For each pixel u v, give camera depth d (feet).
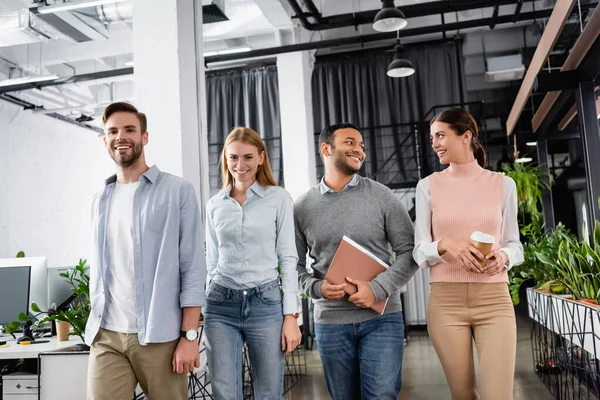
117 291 6.29
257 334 6.52
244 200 6.89
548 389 12.72
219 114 30.04
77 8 17.02
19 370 9.47
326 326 6.75
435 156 28.30
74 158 31.48
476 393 6.30
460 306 6.12
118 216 6.41
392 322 6.66
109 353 6.26
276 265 6.83
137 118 6.53
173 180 6.53
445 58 29.09
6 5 21.84
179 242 6.44
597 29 10.81
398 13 17.03
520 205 23.21
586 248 10.03
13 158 27.27
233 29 25.13
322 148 7.17
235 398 6.51
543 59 14.46
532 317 13.73
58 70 28.84
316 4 24.95
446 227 6.33
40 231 28.58
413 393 13.65
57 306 10.82
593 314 8.36
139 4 11.77
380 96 29.48
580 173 26.03
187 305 6.19
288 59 25.16
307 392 14.32
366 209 6.84
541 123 19.19
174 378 6.24
